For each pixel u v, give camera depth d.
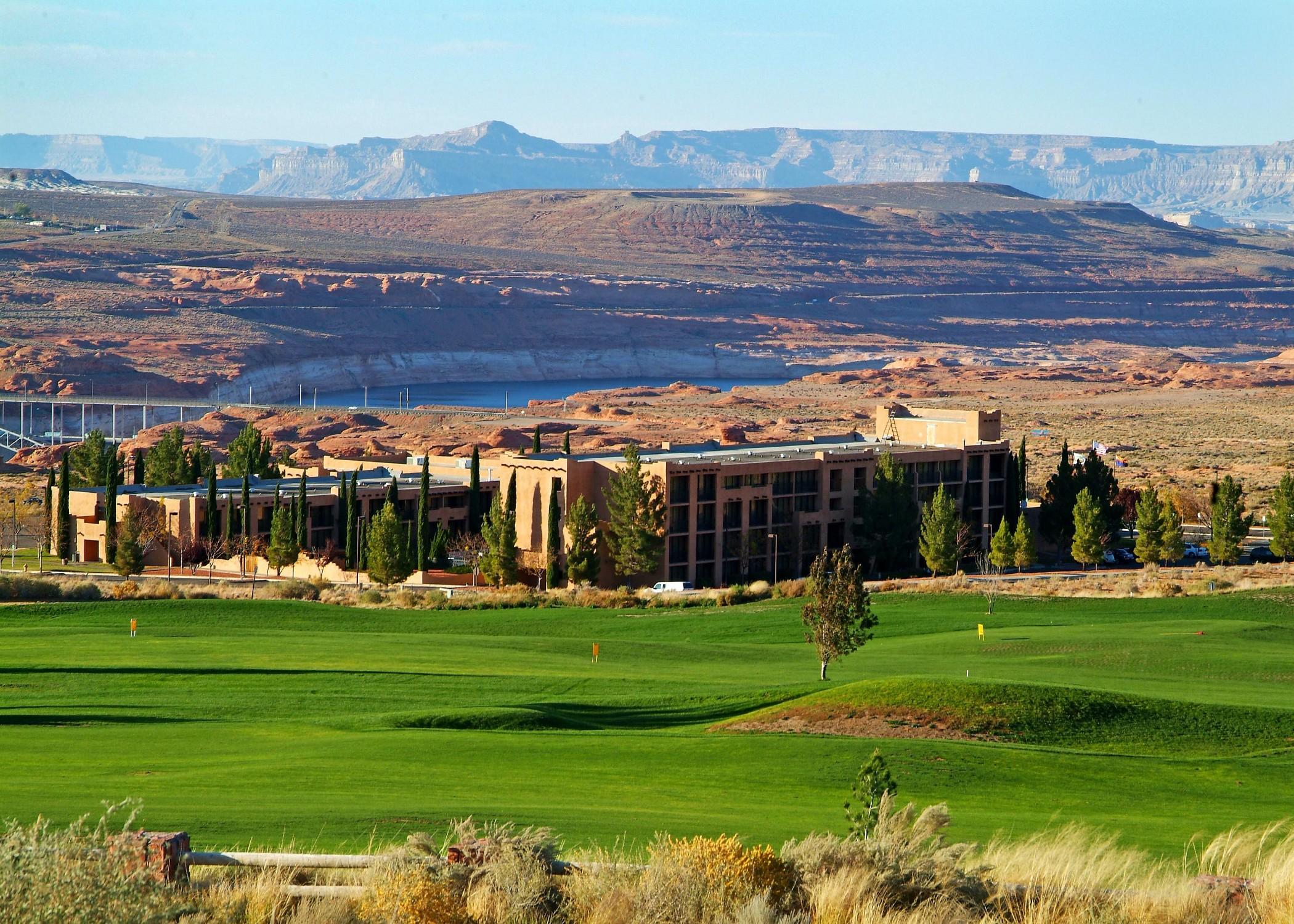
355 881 35.06
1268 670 116.62
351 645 136.38
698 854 35.09
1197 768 73.88
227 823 49.97
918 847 36.16
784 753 74.25
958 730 84.69
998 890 35.28
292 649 132.75
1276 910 33.59
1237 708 90.94
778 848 47.03
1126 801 64.50
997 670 118.56
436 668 120.50
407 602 180.00
